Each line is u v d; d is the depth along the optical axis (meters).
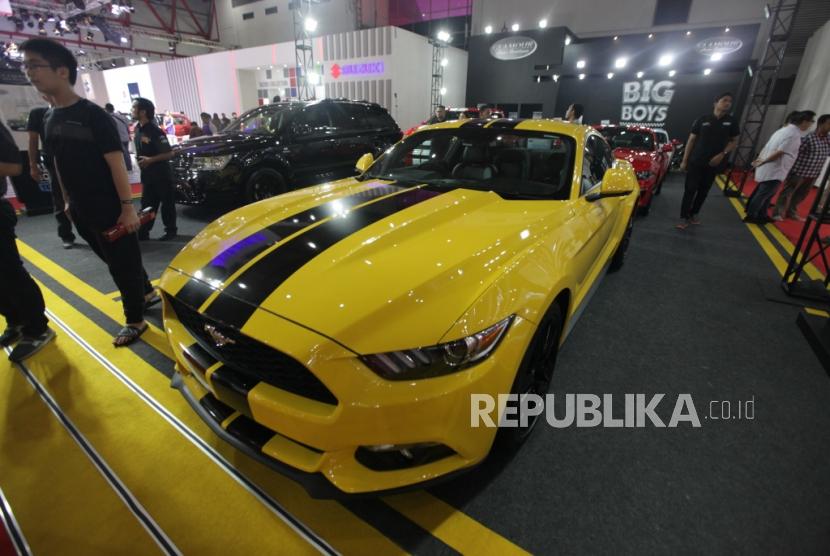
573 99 15.03
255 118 5.80
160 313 2.91
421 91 17.38
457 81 19.81
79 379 2.20
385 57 15.65
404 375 1.19
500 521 1.47
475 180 2.40
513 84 15.93
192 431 1.86
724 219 6.20
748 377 2.36
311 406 1.22
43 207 5.70
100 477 1.62
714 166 5.14
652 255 4.48
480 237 1.65
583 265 2.08
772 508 1.55
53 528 1.42
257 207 2.06
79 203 2.26
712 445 1.85
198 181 4.82
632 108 14.19
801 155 5.78
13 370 2.27
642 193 5.97
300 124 5.59
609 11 16.50
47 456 1.71
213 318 1.33
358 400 1.16
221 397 1.41
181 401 2.05
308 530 1.43
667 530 1.46
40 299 2.44
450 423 1.26
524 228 1.79
